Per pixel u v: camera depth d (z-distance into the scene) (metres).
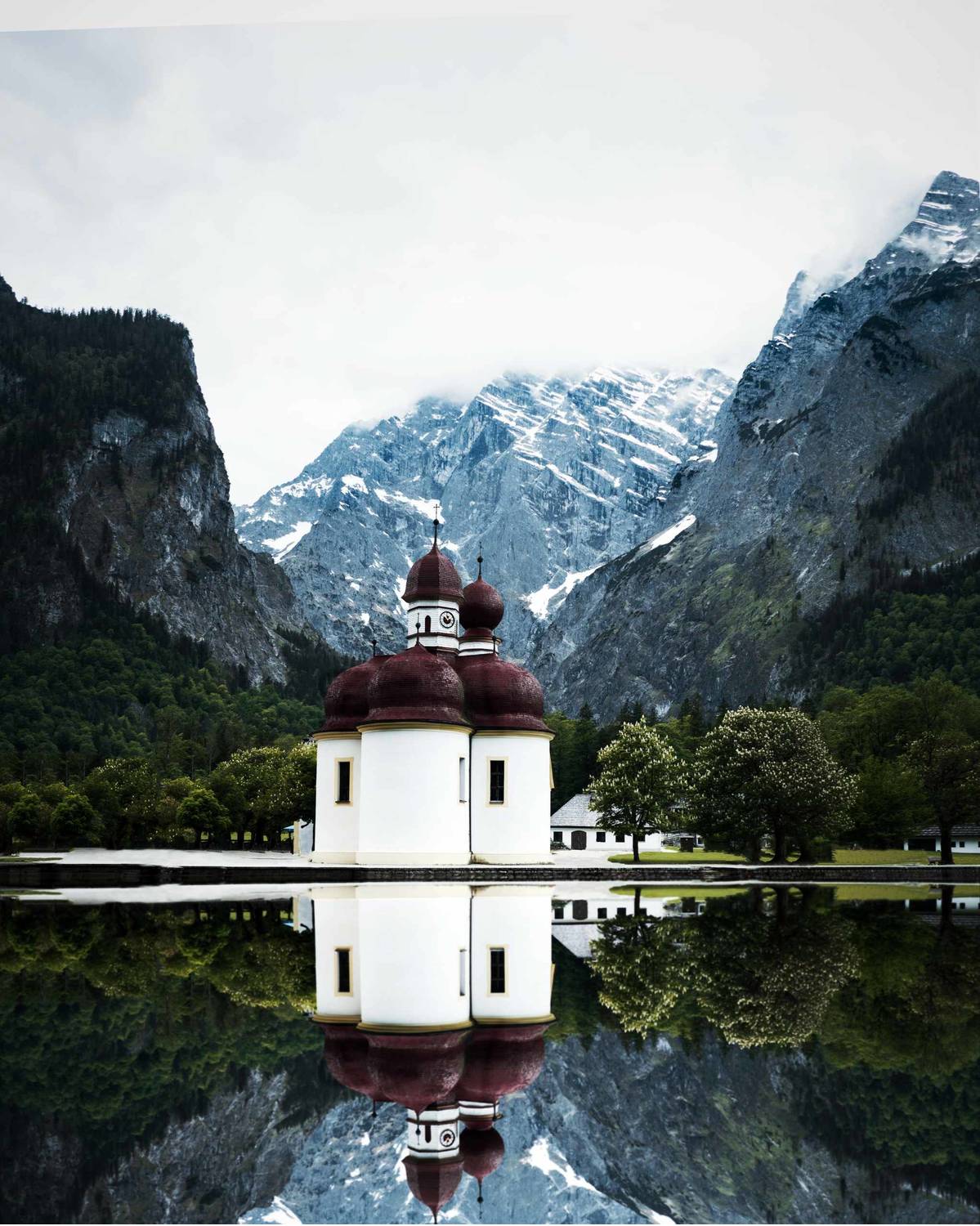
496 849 77.38
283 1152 18.72
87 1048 24.31
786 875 82.88
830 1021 27.12
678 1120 20.30
